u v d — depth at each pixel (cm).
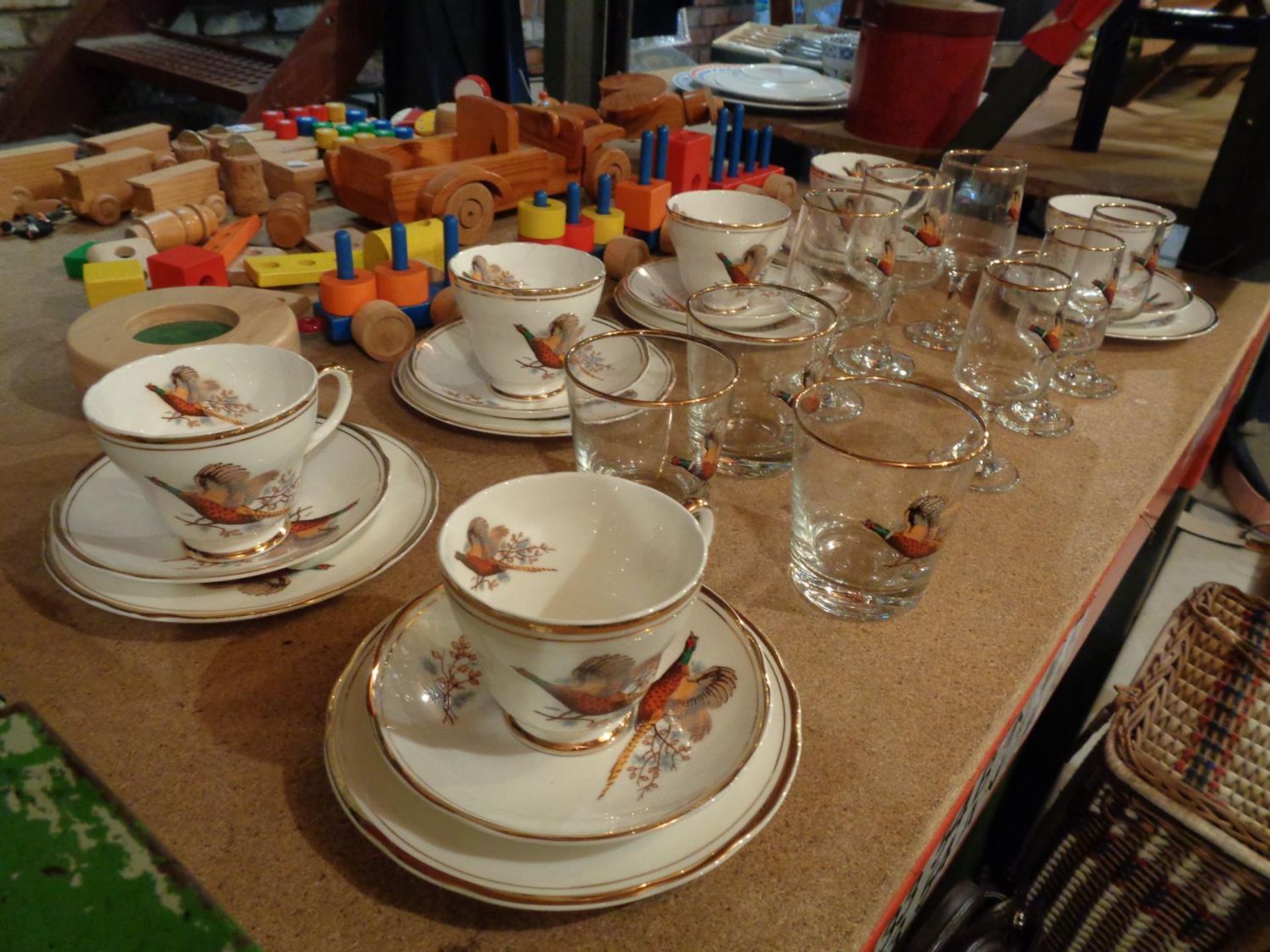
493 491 40
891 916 40
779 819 38
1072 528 59
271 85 184
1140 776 96
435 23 187
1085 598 54
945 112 118
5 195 96
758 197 84
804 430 49
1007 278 71
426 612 43
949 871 100
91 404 45
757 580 52
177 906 28
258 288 81
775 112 134
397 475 56
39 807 30
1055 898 105
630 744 38
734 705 39
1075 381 80
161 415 50
